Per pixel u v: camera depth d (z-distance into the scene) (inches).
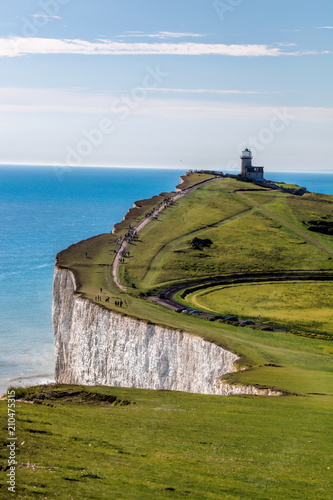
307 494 890.7
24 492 842.2
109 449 1085.1
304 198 7573.8
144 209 6909.5
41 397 1539.1
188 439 1171.3
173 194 7618.1
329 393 1684.3
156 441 1154.7
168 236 5861.2
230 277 4864.7
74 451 1050.7
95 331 3533.5
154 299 4165.8
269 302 4237.2
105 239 5748.0
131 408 1481.3
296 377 1972.2
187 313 3732.8
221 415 1386.6
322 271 5078.7
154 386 3043.8
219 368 2628.0
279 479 948.0
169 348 3024.1
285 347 2829.7
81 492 868.0
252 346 2760.8
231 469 992.9
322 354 2655.0
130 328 3257.9
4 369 4143.7
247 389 1806.1
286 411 1413.6
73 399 1567.4
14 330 5128.0
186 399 1624.0
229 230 6038.4
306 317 3823.8
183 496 878.4
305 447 1114.1
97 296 3912.4
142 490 895.7
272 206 6993.1
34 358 4416.8
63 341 4158.5
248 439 1170.6
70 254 5157.5
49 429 1167.0
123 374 3248.0
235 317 3668.8
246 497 879.7
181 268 4990.2
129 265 4975.4
